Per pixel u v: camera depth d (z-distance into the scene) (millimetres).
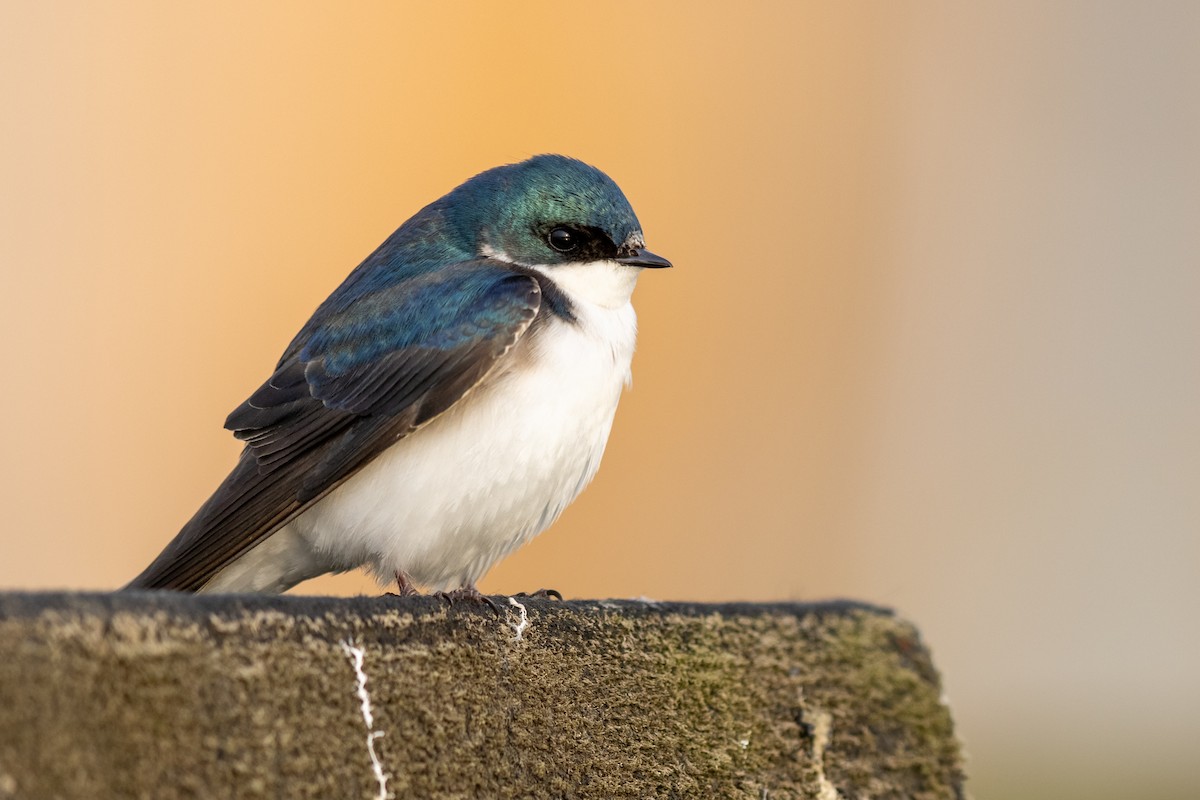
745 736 8125
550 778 7172
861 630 8922
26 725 4918
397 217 21828
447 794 6594
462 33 22484
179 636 5453
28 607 5070
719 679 8109
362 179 21797
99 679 5141
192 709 5438
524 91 22719
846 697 8625
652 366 22766
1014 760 21781
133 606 5359
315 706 5961
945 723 8898
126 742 5199
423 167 22078
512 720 7051
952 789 8797
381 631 6406
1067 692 25344
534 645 7258
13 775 4859
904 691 8844
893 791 8586
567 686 7367
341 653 6145
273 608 5953
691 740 7879
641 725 7676
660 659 7887
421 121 22219
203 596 5734
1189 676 25594
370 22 22094
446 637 6785
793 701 8406
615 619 7777
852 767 8484
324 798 5922
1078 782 20344
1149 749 22609
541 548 20703
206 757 5457
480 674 6930
